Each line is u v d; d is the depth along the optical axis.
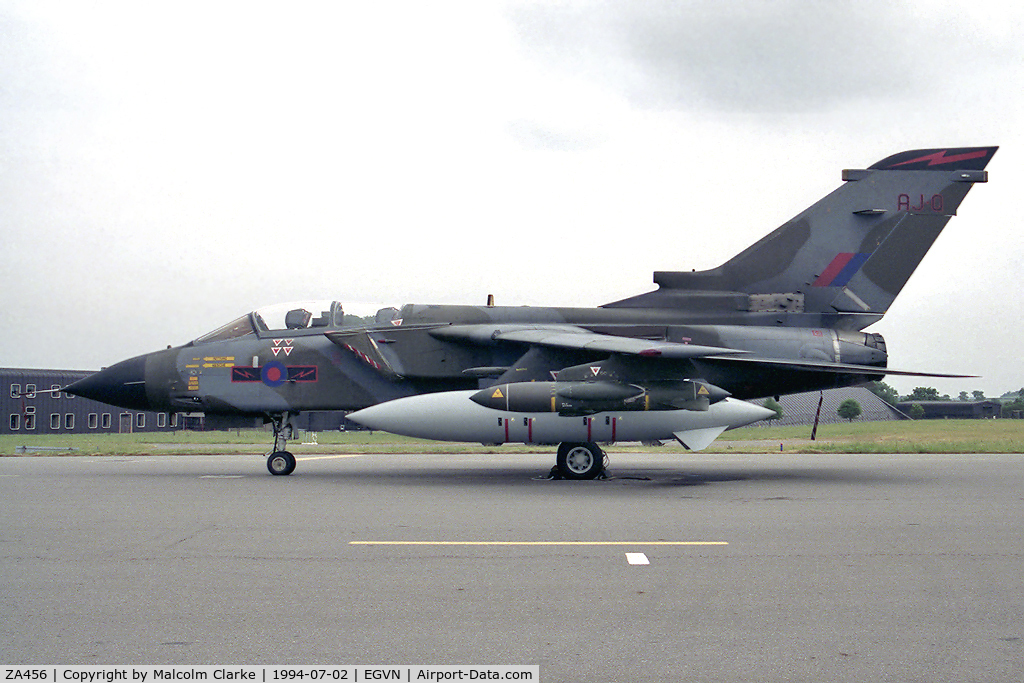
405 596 5.59
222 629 4.93
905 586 5.81
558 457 13.67
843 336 14.71
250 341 14.79
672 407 12.95
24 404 44.34
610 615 5.16
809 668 4.30
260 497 10.73
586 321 14.87
